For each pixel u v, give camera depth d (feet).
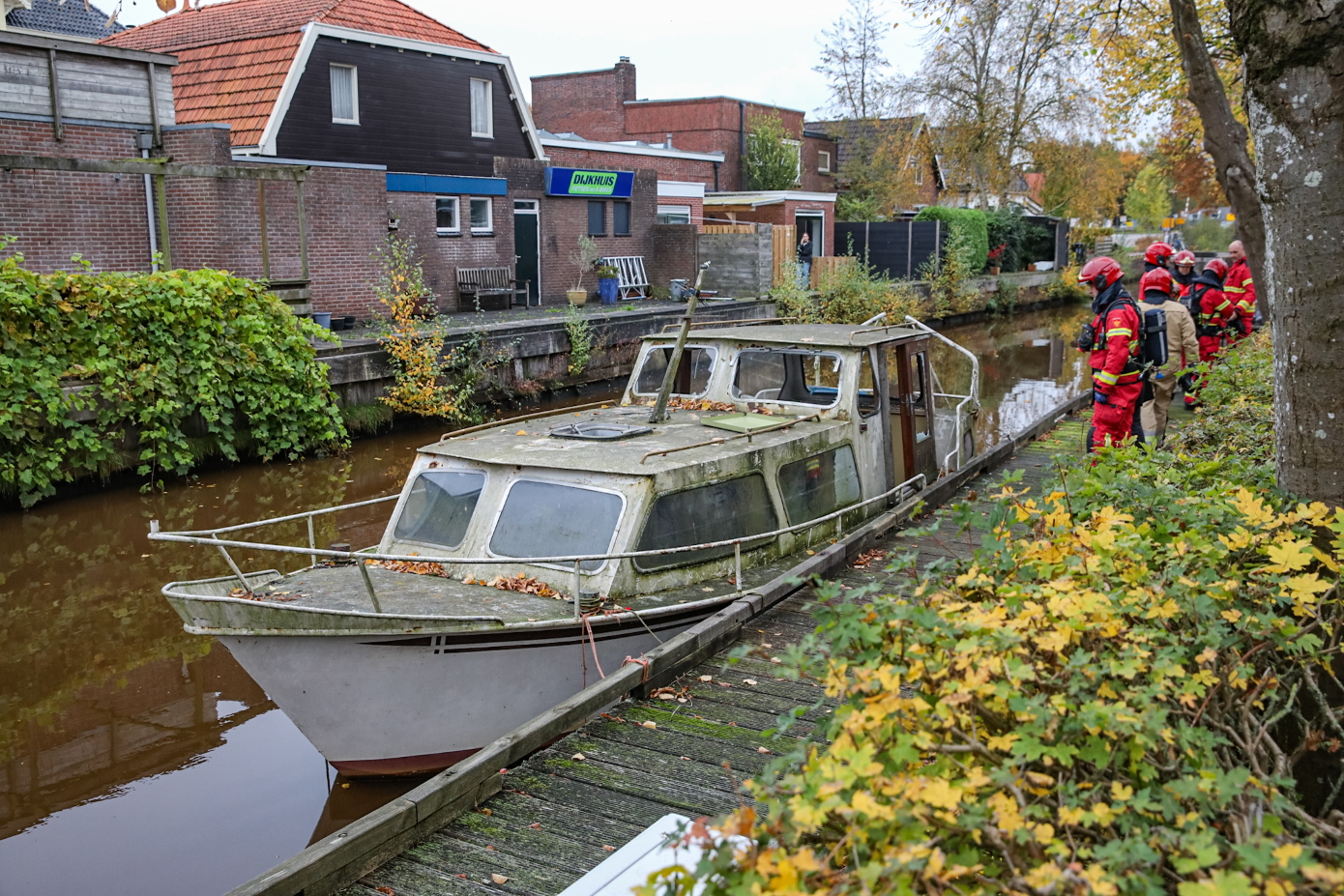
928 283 104.68
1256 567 11.23
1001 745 7.96
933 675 8.71
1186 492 14.97
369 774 18.67
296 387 46.32
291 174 48.91
